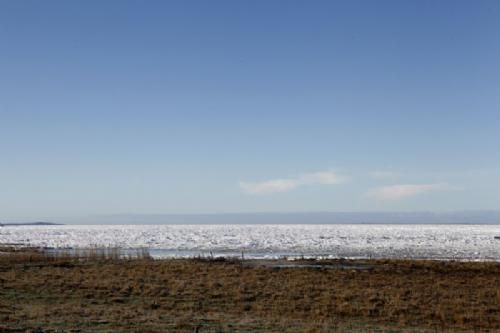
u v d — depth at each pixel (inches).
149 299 1135.6
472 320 1001.5
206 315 975.0
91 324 847.7
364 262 1966.0
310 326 881.5
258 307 1076.5
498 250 3253.0
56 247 3454.7
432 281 1475.1
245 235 6565.0
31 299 1100.5
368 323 955.3
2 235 7199.8
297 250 3228.3
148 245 3917.3
